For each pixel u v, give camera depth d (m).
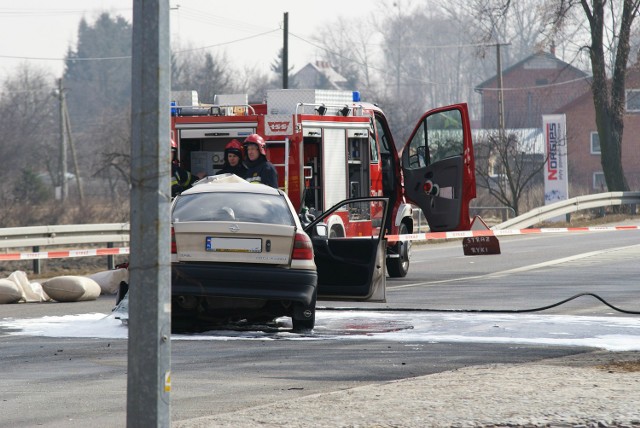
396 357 25.52
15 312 37.22
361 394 19.83
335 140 45.69
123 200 123.94
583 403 18.00
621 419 16.69
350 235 46.47
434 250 67.62
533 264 53.72
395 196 49.28
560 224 90.31
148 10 14.39
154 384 14.29
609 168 121.81
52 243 59.47
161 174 14.38
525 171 143.38
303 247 29.28
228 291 28.69
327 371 23.66
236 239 28.95
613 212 103.75
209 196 30.39
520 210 117.25
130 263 14.41
